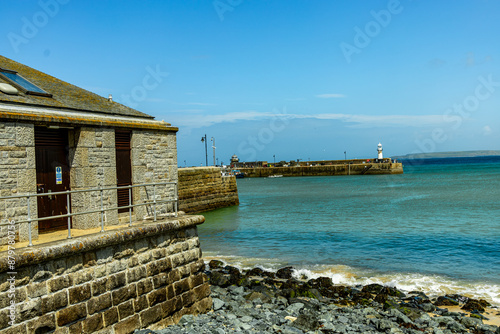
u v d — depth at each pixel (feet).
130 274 29.66
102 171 38.68
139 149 43.57
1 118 30.32
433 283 51.39
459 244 73.31
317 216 115.65
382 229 91.09
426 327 36.29
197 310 35.65
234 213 126.21
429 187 226.79
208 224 104.58
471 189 205.98
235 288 47.75
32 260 23.26
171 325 32.27
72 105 39.52
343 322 36.86
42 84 43.29
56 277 24.88
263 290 47.14
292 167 402.11
